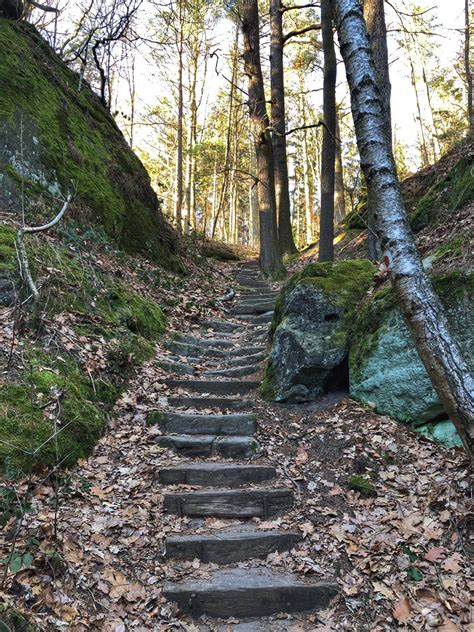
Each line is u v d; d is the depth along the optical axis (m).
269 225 12.84
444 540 3.58
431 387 4.58
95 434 4.43
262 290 11.57
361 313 5.51
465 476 3.98
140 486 4.10
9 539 3.01
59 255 6.22
